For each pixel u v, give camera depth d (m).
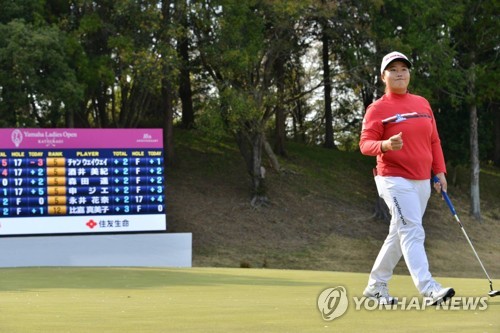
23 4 62.22
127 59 60.41
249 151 78.06
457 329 9.74
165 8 63.06
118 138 47.16
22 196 46.00
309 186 74.62
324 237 66.44
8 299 16.11
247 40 65.12
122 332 9.66
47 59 58.53
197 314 11.92
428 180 13.21
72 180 46.59
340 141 97.62
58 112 59.44
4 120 58.56
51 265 46.12
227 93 63.12
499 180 84.50
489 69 73.94
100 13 65.31
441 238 68.88
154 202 47.53
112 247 46.72
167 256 47.25
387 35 67.88
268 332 9.60
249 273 32.19
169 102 72.75
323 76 76.81
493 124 88.75
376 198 73.94
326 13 63.84
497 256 66.62
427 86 70.00
